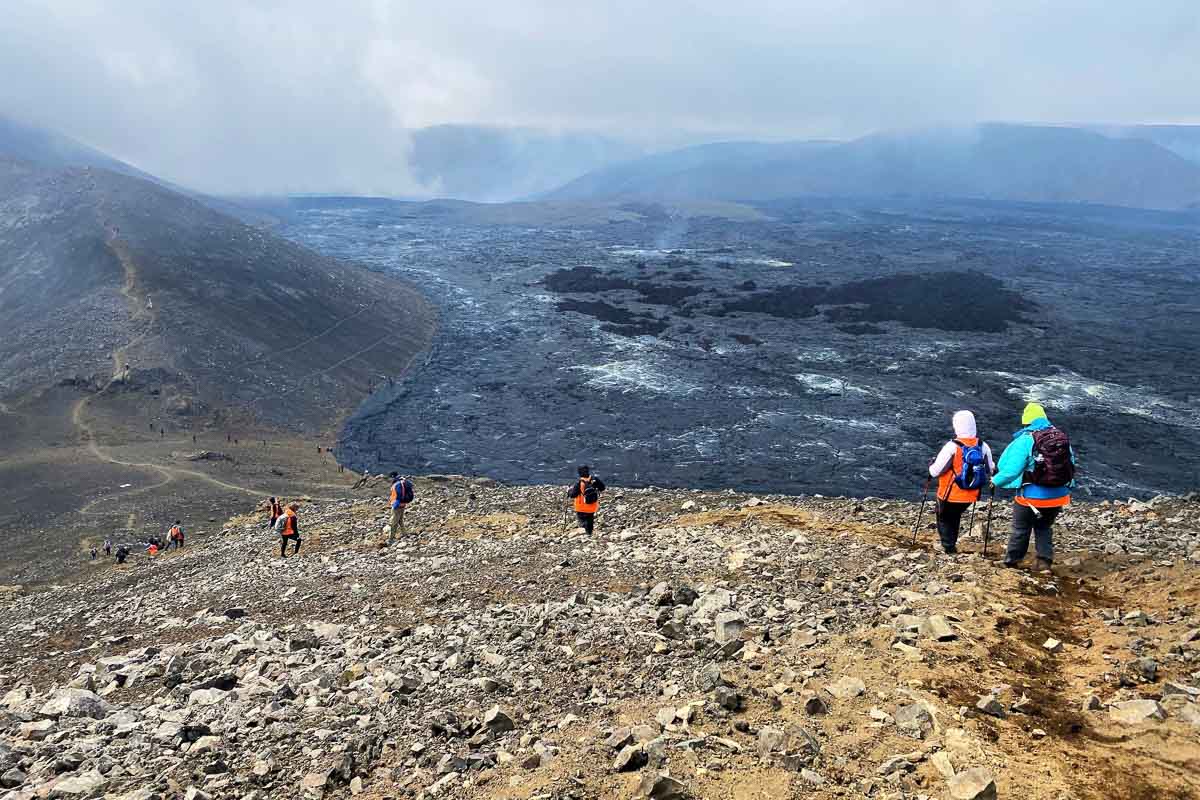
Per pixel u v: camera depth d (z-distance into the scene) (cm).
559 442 11600
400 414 13338
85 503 8531
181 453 10600
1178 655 842
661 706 802
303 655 1239
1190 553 1320
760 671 863
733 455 10675
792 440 11250
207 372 13788
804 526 1800
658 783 601
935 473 1380
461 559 1900
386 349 17338
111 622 1950
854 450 10744
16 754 855
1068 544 1478
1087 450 10512
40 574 6456
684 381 14788
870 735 683
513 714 862
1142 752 651
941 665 824
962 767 619
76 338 14562
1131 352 16625
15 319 16200
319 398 14012
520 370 16025
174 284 17275
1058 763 639
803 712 735
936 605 1033
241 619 1638
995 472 1344
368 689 1010
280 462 10831
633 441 11512
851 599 1123
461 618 1345
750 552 1500
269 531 3447
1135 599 1096
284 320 17288
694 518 2138
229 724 942
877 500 2497
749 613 1092
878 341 17975
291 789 755
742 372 15350
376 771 776
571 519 2555
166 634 1636
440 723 847
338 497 8256
